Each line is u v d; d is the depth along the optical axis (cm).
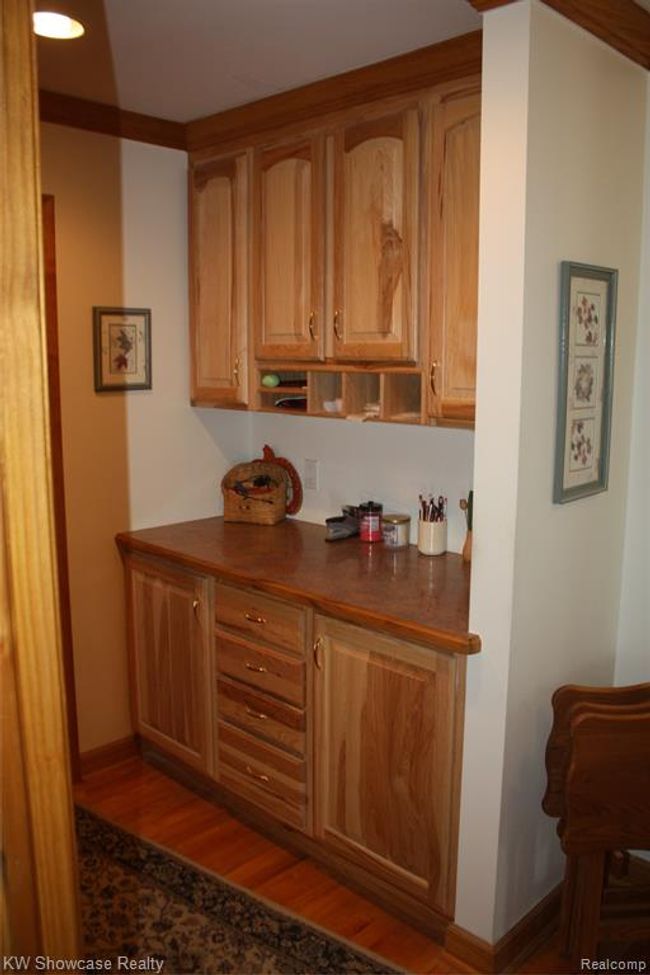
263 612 255
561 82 183
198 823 280
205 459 336
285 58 232
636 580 240
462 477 274
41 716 63
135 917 231
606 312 211
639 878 246
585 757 185
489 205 183
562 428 198
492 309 186
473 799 205
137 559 306
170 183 308
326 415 272
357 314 251
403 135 230
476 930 210
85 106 278
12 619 60
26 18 56
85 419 296
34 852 63
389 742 222
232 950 218
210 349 311
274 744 259
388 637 218
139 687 316
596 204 203
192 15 203
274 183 272
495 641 195
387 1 194
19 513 60
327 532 310
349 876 246
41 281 59
